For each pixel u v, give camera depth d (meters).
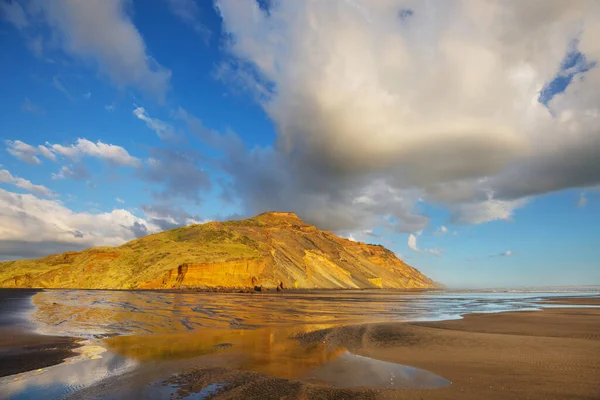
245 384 10.81
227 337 19.83
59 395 9.73
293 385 10.71
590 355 14.55
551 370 12.04
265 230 187.50
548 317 30.52
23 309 32.50
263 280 117.00
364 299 69.94
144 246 117.69
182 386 10.60
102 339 18.47
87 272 102.19
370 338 19.66
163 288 92.25
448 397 9.39
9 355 13.94
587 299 69.00
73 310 32.56
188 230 140.38
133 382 10.96
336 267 181.38
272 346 17.22
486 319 29.42
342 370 12.60
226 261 103.75
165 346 16.91
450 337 19.77
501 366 12.73
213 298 58.06
